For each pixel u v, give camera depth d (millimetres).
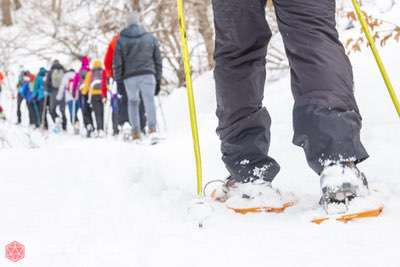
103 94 15562
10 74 27938
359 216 2416
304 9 2666
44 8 27312
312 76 2625
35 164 4359
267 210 2824
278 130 5934
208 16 18766
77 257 2119
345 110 2600
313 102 2598
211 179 4242
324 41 2654
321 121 2562
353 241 2094
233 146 3035
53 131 18266
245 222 2586
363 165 3938
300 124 2621
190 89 2771
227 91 3016
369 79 7016
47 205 3129
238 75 2988
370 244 2041
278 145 5262
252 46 2977
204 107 13789
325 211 2492
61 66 18297
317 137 2566
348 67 2678
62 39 23547
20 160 4602
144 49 11484
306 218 2479
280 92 8859
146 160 4336
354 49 5723
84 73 16688
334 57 2645
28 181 3775
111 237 2412
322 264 1862
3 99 26469
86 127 16234
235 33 2936
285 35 2719
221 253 2055
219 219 2664
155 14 20078
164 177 4082
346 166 2553
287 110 7820
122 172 3830
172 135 11359
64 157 4574
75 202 3184
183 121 14219
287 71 12469
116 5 22125
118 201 3189
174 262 1987
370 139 4977
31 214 2938
